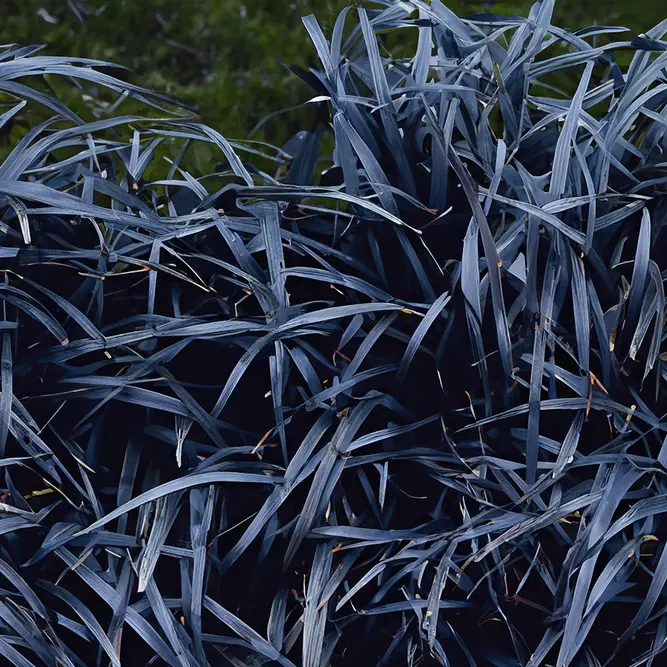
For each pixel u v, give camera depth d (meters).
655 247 0.98
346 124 0.97
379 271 0.97
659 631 0.94
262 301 0.95
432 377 0.97
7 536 0.95
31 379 0.95
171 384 0.95
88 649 0.96
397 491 0.96
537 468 0.95
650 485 0.94
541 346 0.93
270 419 0.97
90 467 0.95
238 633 0.94
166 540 0.96
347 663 0.97
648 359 0.94
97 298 0.96
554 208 0.95
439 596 0.92
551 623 0.95
